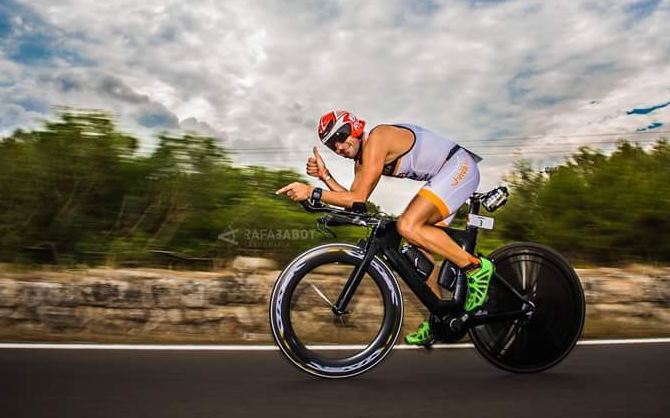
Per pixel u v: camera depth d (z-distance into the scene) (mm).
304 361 3139
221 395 2848
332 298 3506
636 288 4789
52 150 5582
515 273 3352
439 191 3139
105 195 5719
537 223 6469
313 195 3098
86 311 4410
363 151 3127
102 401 2732
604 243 6012
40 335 4234
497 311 3275
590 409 2693
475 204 3295
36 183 5461
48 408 2631
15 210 5438
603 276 4898
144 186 5785
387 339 3219
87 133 5703
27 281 4465
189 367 3326
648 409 2695
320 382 3092
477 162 3396
